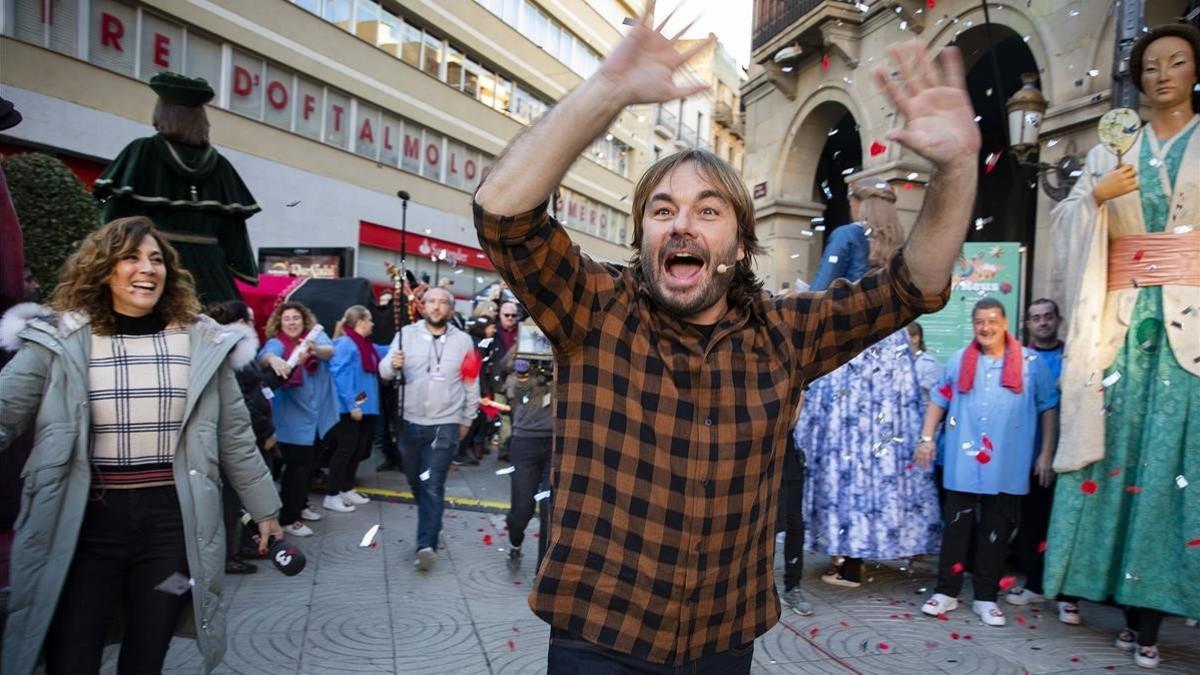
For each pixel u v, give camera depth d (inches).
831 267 173.2
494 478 319.3
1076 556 151.5
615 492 58.2
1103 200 148.6
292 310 226.2
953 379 171.6
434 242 885.8
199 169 184.7
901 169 362.3
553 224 57.3
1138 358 145.6
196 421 97.0
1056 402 169.2
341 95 750.5
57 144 496.4
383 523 236.7
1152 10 246.2
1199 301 138.2
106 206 176.1
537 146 52.0
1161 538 139.1
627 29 52.7
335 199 741.9
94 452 91.8
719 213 60.1
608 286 61.4
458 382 196.4
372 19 779.4
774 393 61.4
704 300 59.2
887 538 179.2
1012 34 322.0
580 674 57.9
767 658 142.6
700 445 58.5
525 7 1017.5
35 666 86.2
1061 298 184.2
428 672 130.5
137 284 94.5
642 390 59.1
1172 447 138.6
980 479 163.0
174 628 94.8
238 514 177.2
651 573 57.4
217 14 604.1
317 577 182.1
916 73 58.2
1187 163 140.3
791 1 434.6
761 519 62.3
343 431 254.4
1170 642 156.6
